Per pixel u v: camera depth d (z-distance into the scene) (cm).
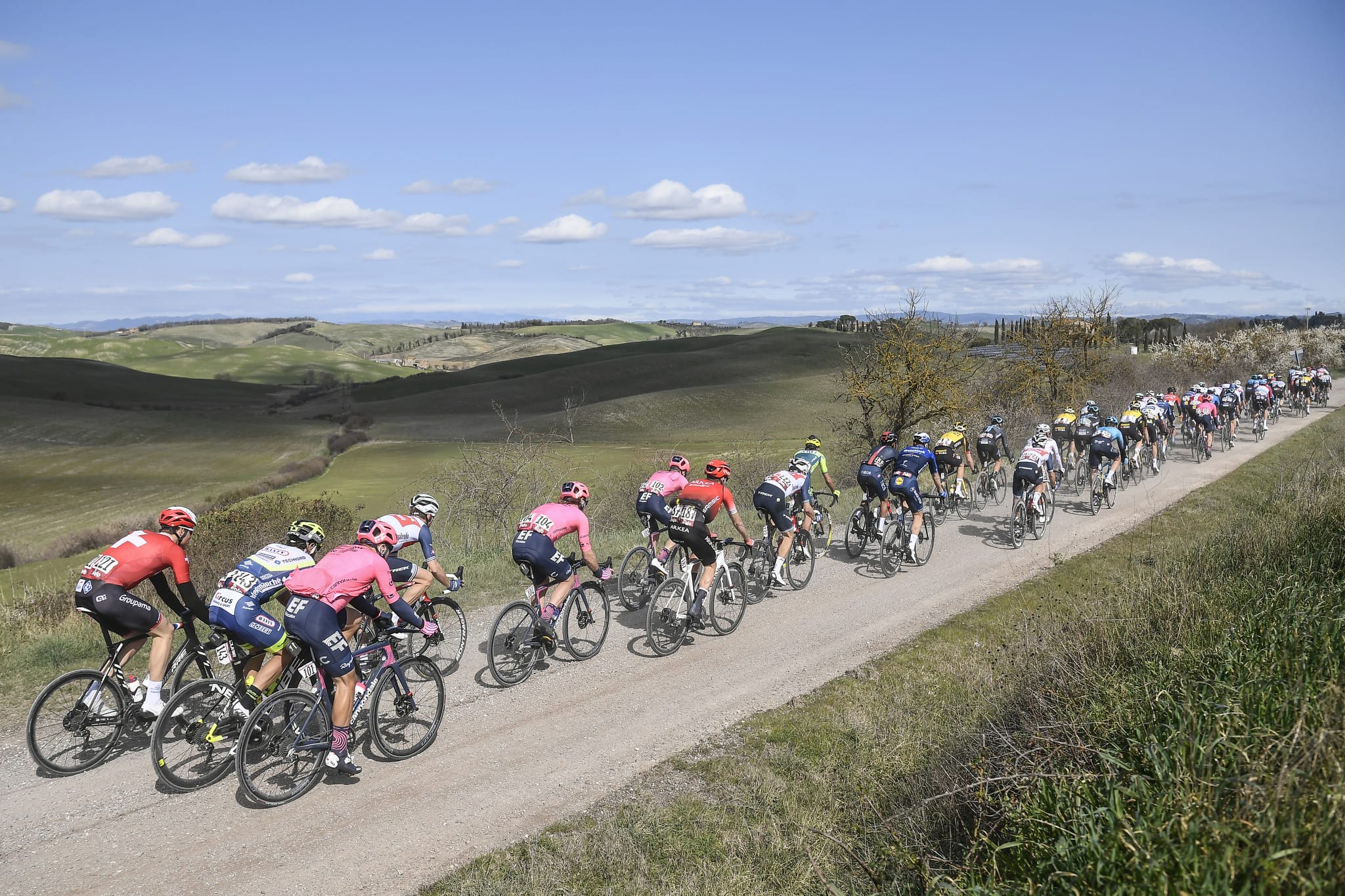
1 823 517
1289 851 294
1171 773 389
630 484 2303
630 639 900
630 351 14700
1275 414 3055
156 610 618
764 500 1028
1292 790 332
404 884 460
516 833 514
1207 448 2227
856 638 897
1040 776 420
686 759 616
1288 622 571
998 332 6756
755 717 689
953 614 979
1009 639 841
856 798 547
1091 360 3297
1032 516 1363
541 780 582
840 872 465
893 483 1184
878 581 1145
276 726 557
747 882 458
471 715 697
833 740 643
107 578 597
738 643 883
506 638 752
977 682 728
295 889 454
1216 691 457
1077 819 375
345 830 515
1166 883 308
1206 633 598
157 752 548
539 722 682
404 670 629
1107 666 594
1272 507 1240
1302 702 398
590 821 528
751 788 569
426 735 638
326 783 579
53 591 1129
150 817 529
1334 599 620
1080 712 520
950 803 487
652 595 836
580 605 823
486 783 579
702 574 872
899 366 2567
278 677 600
